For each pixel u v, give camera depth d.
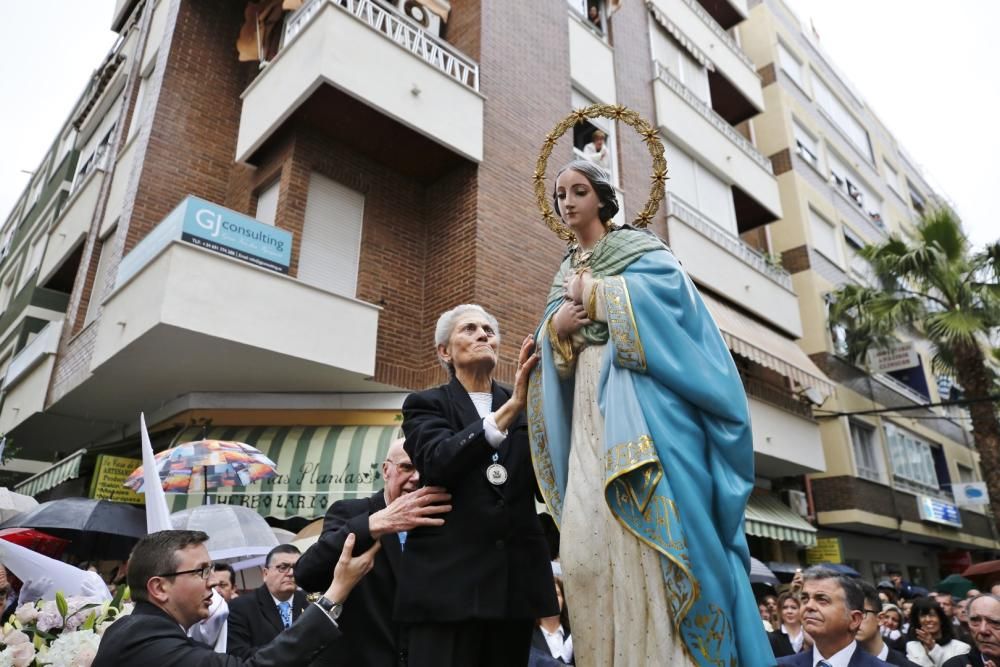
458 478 2.27
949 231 16.73
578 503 2.06
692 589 1.79
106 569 9.57
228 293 8.88
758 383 16.41
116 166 13.45
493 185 11.77
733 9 21.08
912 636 7.60
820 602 4.43
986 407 15.79
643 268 2.19
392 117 10.66
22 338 16.25
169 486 8.23
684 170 16.73
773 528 15.27
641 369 2.01
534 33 13.88
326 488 9.15
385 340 10.93
